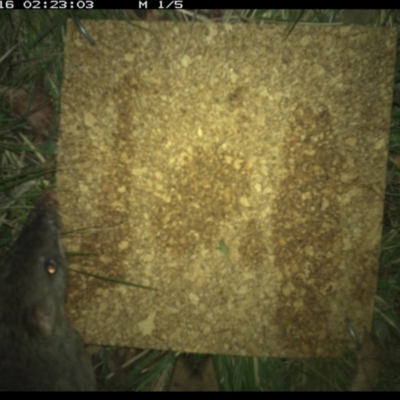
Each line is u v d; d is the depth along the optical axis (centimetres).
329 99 31
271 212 31
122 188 32
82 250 32
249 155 31
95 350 32
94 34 31
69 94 32
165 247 32
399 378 32
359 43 31
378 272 32
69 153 32
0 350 26
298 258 31
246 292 32
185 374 32
